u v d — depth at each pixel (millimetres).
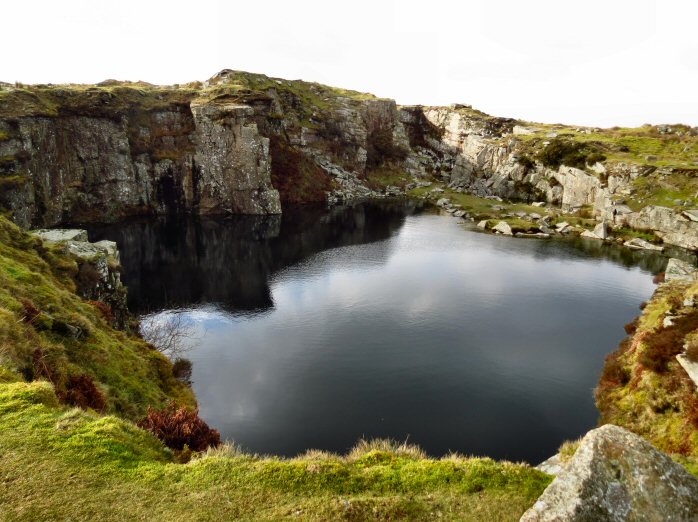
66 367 21531
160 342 43781
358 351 44156
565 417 33562
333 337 47188
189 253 78750
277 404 35188
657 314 44469
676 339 31453
